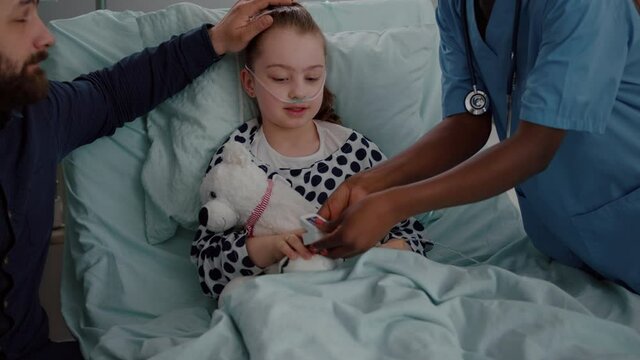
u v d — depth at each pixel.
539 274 1.54
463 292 1.29
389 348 1.13
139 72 1.65
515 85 1.37
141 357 1.28
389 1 2.00
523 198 1.54
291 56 1.60
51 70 1.74
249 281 1.26
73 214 1.70
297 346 1.10
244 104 1.76
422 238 1.64
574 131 1.27
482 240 1.77
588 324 1.17
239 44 1.65
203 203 1.61
